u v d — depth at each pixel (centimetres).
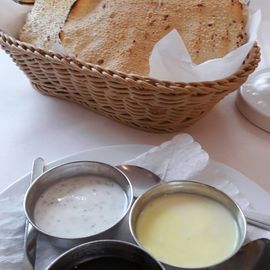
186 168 39
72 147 45
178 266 31
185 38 47
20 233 35
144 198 35
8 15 53
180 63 41
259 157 44
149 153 40
